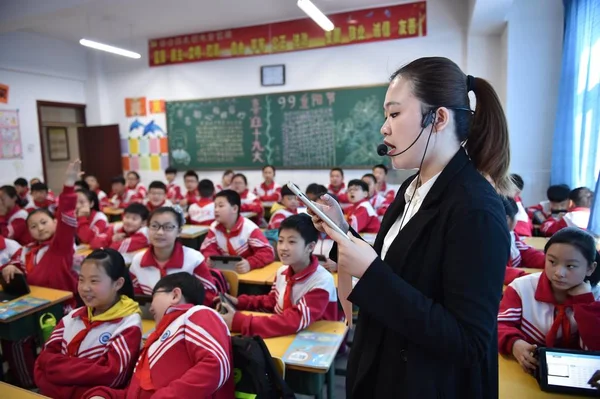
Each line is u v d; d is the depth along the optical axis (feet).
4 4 13.74
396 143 2.25
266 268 8.14
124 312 4.68
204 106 19.79
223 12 16.46
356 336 2.59
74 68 20.77
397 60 16.51
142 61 20.63
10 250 8.19
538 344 4.34
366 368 2.39
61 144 22.89
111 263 4.69
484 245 1.92
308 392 4.57
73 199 7.27
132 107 21.21
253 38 18.42
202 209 14.05
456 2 15.57
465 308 1.90
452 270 1.97
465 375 2.20
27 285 6.64
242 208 15.99
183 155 20.54
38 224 7.59
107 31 18.70
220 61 19.24
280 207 13.11
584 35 10.33
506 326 4.40
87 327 4.62
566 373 3.55
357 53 17.06
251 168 19.43
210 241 9.00
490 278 1.91
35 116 19.06
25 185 16.89
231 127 19.49
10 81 17.95
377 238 2.78
